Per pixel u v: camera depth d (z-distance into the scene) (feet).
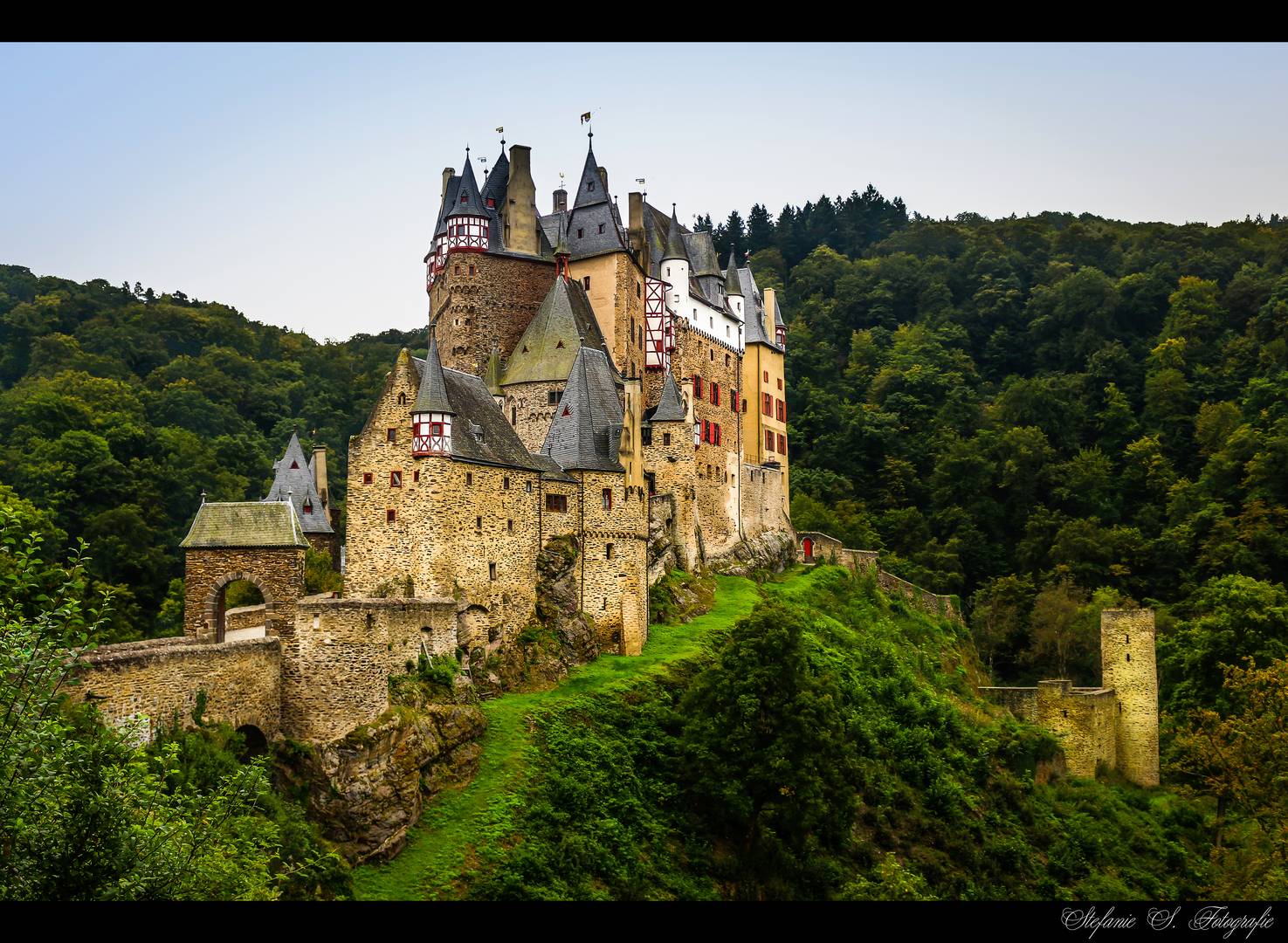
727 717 245.45
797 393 638.53
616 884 216.74
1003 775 312.09
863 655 341.82
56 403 447.42
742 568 381.60
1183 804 324.60
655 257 398.01
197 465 451.53
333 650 212.23
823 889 240.12
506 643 265.54
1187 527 511.40
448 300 363.35
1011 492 561.02
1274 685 285.02
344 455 579.48
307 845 188.24
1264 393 579.07
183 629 343.05
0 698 119.14
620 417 311.88
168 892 127.54
